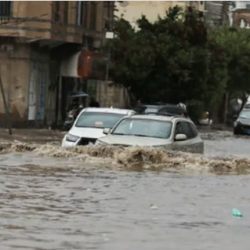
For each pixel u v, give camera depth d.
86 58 76.44
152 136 35.38
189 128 37.66
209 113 117.44
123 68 85.19
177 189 25.94
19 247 16.25
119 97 100.56
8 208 20.89
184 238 17.80
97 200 22.77
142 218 20.05
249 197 24.69
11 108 69.62
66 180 27.11
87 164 32.44
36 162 32.56
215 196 24.62
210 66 96.56
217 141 63.44
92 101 76.31
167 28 91.44
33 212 20.41
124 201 22.75
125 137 35.09
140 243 17.06
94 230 18.28
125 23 88.56
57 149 36.06
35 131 64.00
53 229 18.25
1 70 69.44
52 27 69.44
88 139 38.62
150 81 88.50
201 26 92.56
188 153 35.16
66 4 72.38
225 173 31.81
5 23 68.31
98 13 83.62
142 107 72.88
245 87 122.31
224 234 18.45
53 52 75.50
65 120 74.62
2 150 36.97
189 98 92.38
